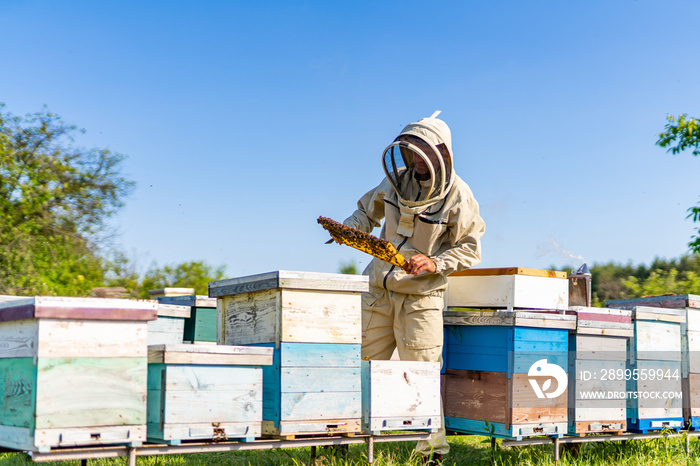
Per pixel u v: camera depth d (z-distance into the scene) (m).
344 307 4.22
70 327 3.22
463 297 5.67
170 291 7.23
